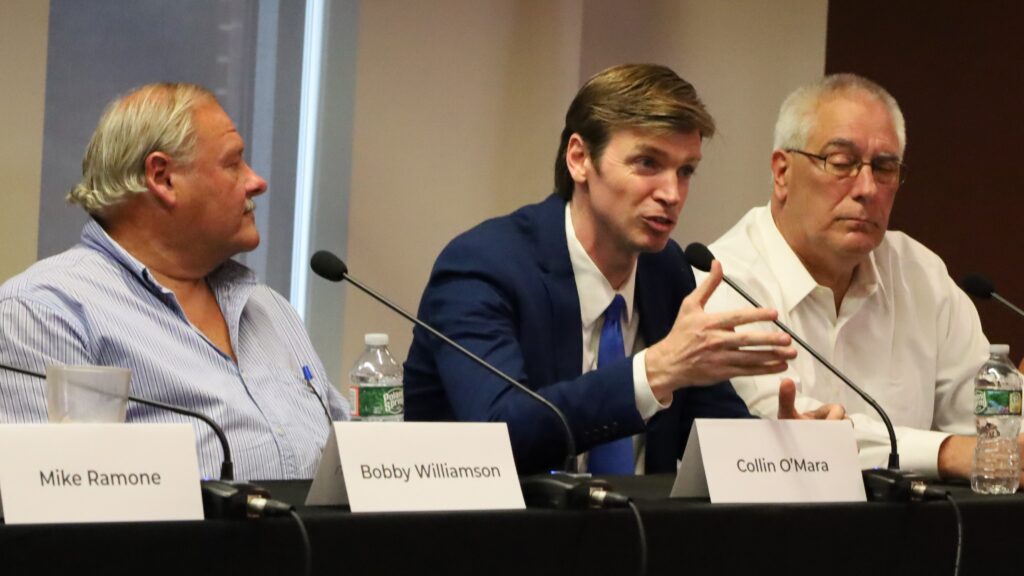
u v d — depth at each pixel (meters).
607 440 3.45
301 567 2.35
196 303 4.05
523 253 4.09
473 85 6.96
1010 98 7.23
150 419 3.75
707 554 2.75
